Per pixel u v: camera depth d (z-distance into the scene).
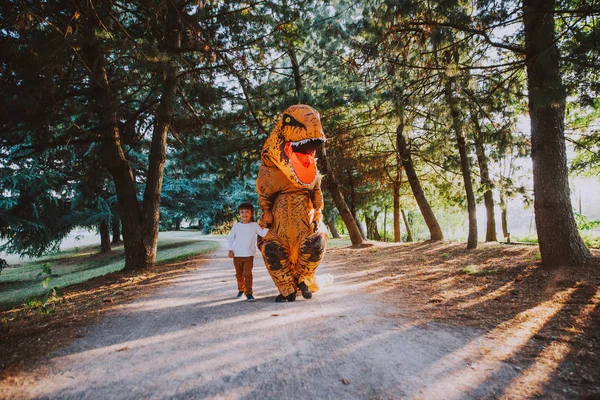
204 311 5.73
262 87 13.94
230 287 7.66
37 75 7.60
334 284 7.51
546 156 7.11
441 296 5.93
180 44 11.16
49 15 7.76
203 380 3.29
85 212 24.83
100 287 8.59
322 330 4.53
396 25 7.71
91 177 15.65
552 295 5.29
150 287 8.12
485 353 3.60
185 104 12.30
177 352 4.00
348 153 17.52
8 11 6.91
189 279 8.95
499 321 4.48
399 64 8.32
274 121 14.93
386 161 18.69
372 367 3.42
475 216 11.97
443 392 2.92
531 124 7.35
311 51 14.34
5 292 17.83
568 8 6.19
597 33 5.38
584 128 12.96
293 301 6.10
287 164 5.56
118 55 10.51
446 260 9.87
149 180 11.34
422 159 16.59
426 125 14.63
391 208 29.14
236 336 4.45
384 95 9.10
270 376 3.33
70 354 4.02
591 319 4.20
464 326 4.41
